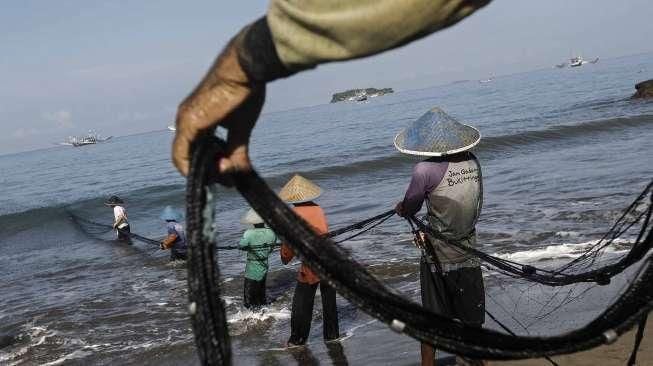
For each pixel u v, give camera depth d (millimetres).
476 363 5102
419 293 8461
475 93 127562
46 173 60875
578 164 19406
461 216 4992
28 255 17391
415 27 1097
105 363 7605
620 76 101188
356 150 35656
